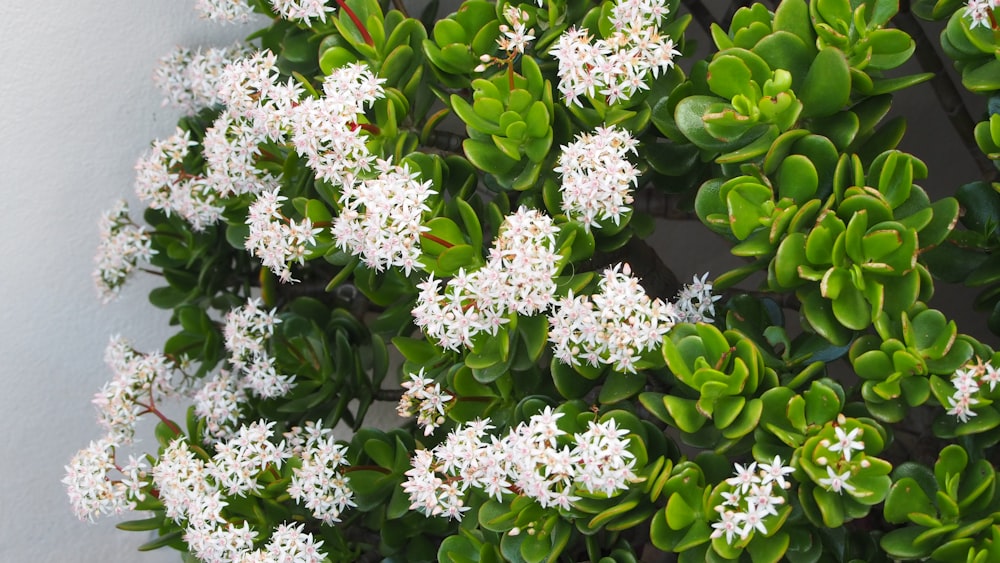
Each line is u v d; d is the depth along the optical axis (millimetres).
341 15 1067
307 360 1156
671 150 1035
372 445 1081
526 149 1025
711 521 962
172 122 1272
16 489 1271
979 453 965
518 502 985
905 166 956
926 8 1008
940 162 1238
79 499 1098
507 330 1005
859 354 963
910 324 959
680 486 962
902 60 973
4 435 1265
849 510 946
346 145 1011
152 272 1210
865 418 955
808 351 997
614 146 983
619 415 982
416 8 1238
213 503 1050
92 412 1290
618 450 949
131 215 1273
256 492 1064
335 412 1133
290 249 1053
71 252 1270
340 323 1170
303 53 1111
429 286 992
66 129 1250
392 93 1042
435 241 1014
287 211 1110
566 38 986
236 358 1131
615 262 1091
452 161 1065
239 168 1085
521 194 1079
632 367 977
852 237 942
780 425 962
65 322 1275
